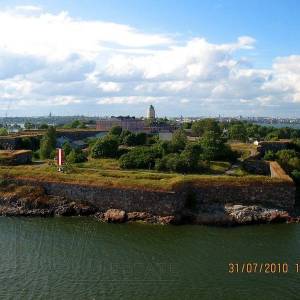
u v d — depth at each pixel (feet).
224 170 257.34
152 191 187.83
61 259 141.79
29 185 206.28
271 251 150.30
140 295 118.62
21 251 148.36
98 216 189.57
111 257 143.95
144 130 556.10
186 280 127.44
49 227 175.22
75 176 206.49
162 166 248.52
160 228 175.42
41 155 307.37
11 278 127.75
